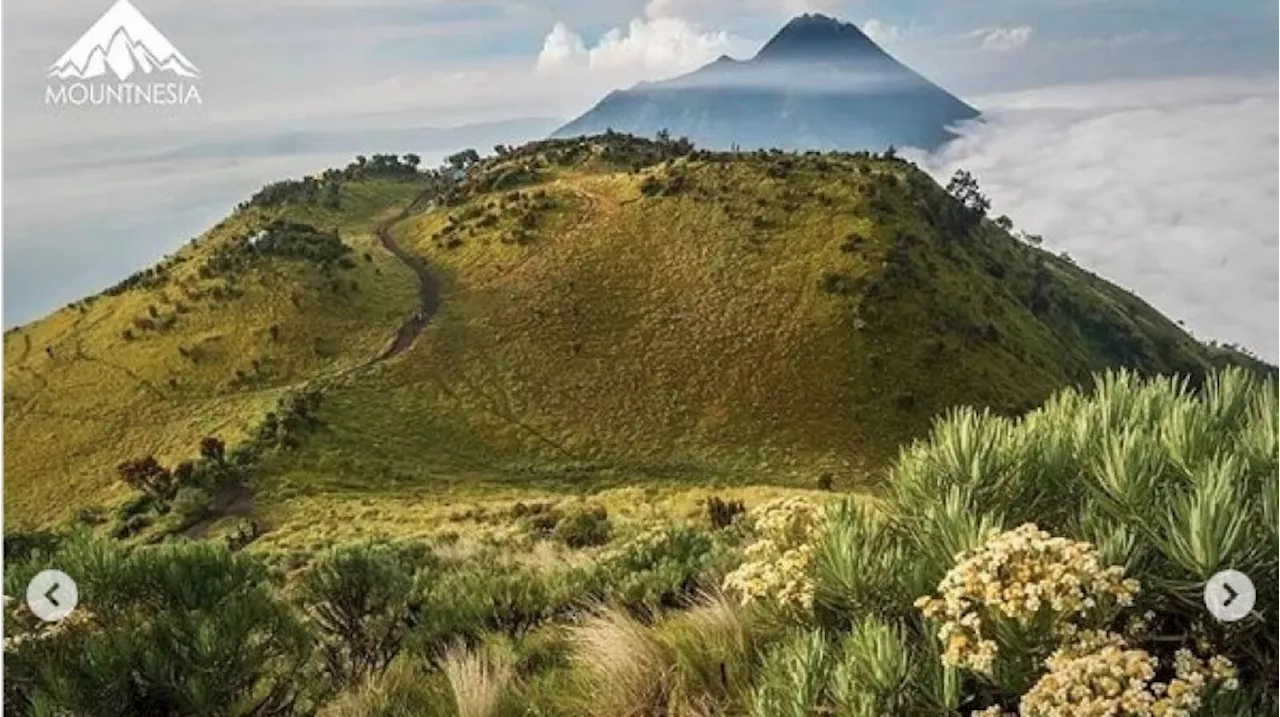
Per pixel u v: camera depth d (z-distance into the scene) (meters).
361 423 105.00
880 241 133.50
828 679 3.03
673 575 7.08
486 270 144.38
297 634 5.12
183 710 4.37
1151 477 2.90
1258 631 2.63
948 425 3.55
